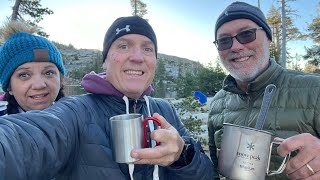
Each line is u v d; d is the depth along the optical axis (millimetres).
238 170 371
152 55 450
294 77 540
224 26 596
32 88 526
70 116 352
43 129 301
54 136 307
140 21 439
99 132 370
